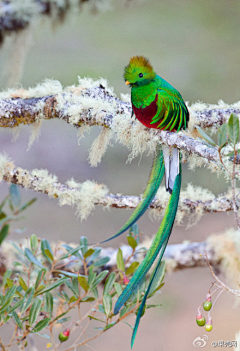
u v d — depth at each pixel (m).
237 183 13.14
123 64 17.03
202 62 17.55
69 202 6.22
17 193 6.10
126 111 6.07
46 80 6.33
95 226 12.96
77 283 5.06
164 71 17.27
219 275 7.24
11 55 9.80
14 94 6.31
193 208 6.28
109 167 14.41
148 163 14.52
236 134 4.21
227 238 7.11
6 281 5.23
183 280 10.77
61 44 17.03
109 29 17.94
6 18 9.41
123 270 5.17
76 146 14.80
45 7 9.52
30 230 12.48
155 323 9.98
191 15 19.00
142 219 13.14
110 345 9.46
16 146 14.69
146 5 18.58
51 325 4.83
